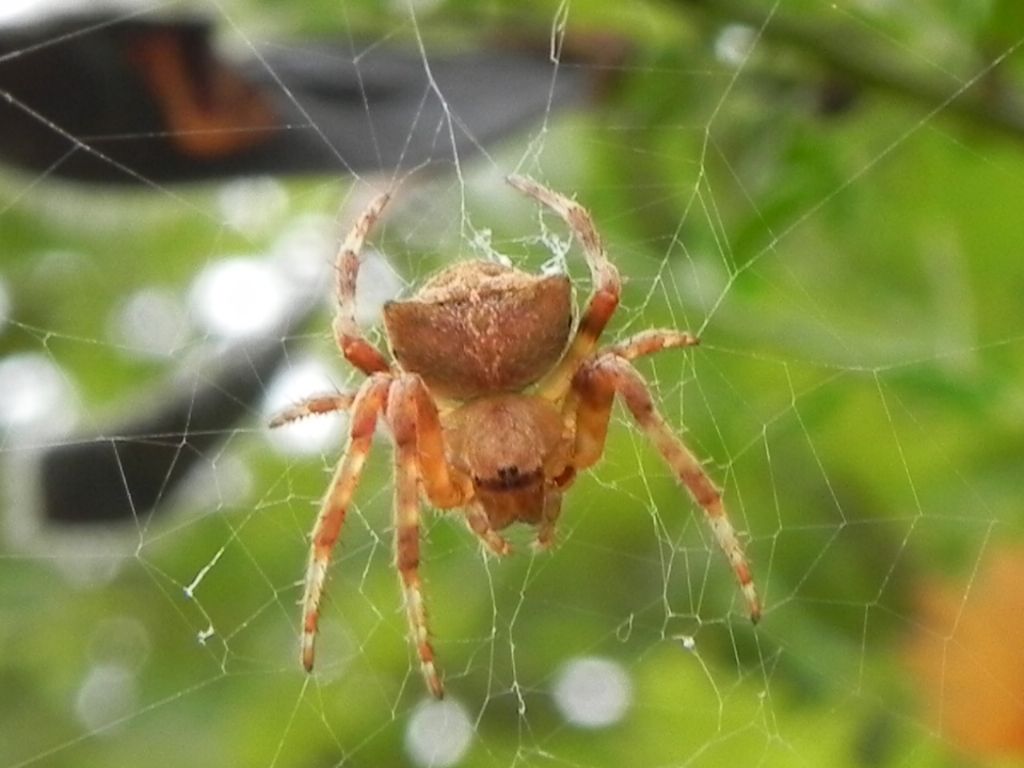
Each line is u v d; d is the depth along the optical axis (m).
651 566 0.16
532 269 0.14
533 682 0.16
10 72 0.11
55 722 0.18
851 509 0.14
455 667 0.16
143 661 0.17
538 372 0.11
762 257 0.13
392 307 0.11
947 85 0.12
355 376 0.13
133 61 0.11
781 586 0.14
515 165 0.14
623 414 0.12
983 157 0.13
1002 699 0.10
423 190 0.13
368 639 0.16
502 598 0.16
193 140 0.11
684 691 0.14
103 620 0.18
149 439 0.12
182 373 0.12
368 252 0.13
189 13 0.11
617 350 0.11
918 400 0.13
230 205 0.15
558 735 0.16
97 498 0.12
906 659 0.12
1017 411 0.12
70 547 0.12
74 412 0.15
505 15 0.12
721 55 0.12
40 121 0.11
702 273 0.13
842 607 0.14
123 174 0.11
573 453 0.11
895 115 0.13
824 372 0.13
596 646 0.16
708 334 0.13
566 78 0.12
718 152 0.13
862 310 0.14
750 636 0.14
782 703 0.14
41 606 0.17
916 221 0.13
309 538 0.11
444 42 0.12
